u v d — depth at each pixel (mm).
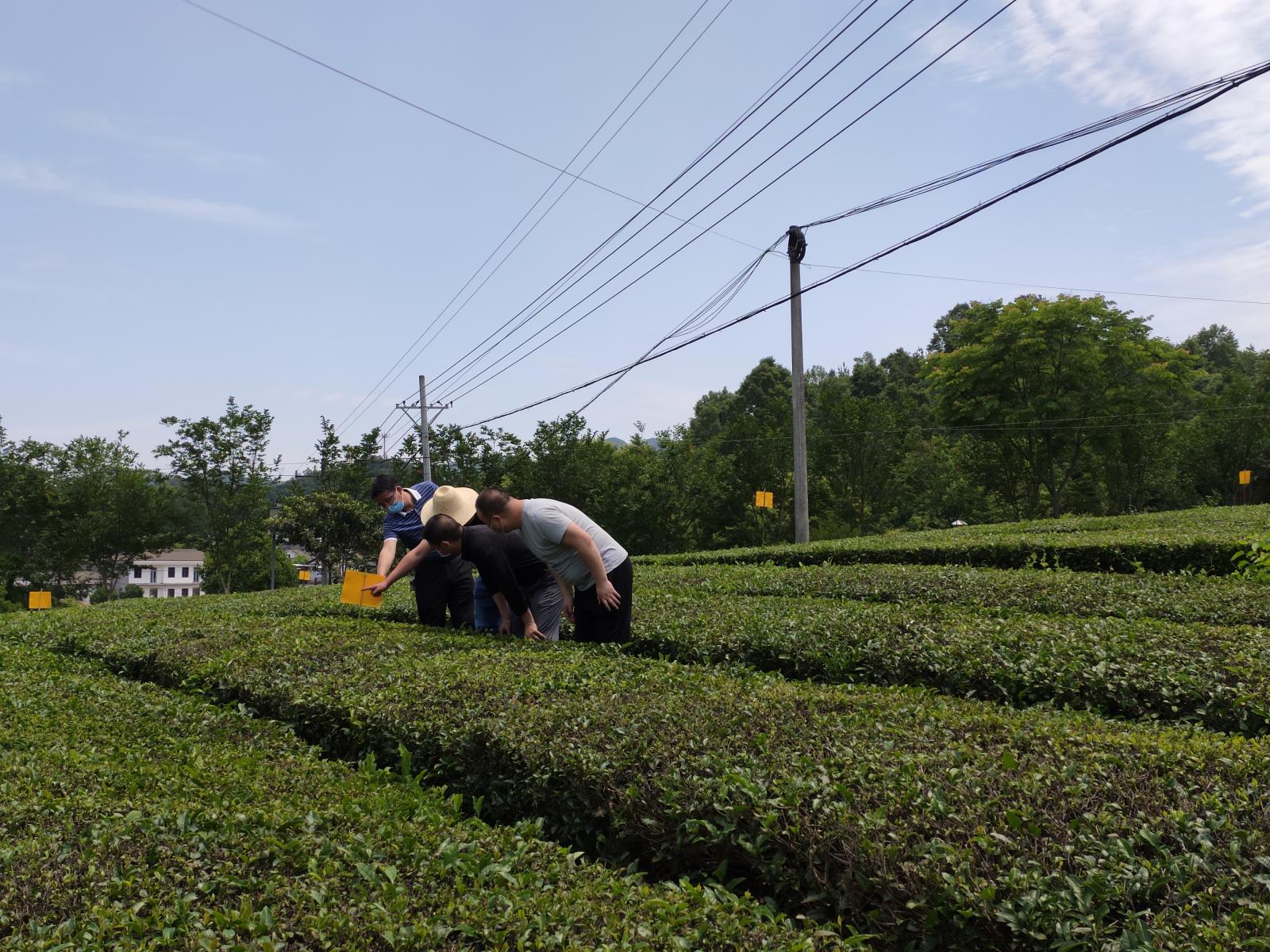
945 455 38781
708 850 3502
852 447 34188
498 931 2598
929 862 2895
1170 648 5637
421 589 8117
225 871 2975
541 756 4160
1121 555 12266
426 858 3092
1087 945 2535
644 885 3076
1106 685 5195
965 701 4996
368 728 5066
